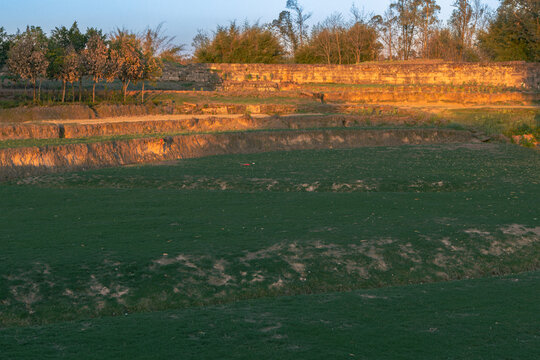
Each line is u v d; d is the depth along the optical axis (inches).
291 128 1206.3
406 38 2613.2
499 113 1374.3
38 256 363.9
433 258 396.8
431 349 237.6
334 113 1403.8
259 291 339.9
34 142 824.3
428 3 2509.8
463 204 553.3
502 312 286.7
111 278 338.0
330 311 290.7
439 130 1139.9
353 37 2233.0
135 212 501.0
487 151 955.3
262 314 286.8
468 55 2394.2
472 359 227.6
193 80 1708.9
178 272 350.3
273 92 1578.5
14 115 1106.7
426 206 541.0
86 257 364.2
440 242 422.0
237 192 608.1
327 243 408.8
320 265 374.0
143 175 706.2
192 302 323.0
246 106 1375.5
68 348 240.2
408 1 2551.7
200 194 593.6
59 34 1579.7
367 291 333.4
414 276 373.4
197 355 231.9
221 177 695.1
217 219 475.2
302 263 374.3
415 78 1835.6
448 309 292.7
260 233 430.3
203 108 1354.6
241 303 310.5
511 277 366.0
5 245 388.5
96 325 272.5
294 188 645.3
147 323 273.4
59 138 926.4
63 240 403.9
